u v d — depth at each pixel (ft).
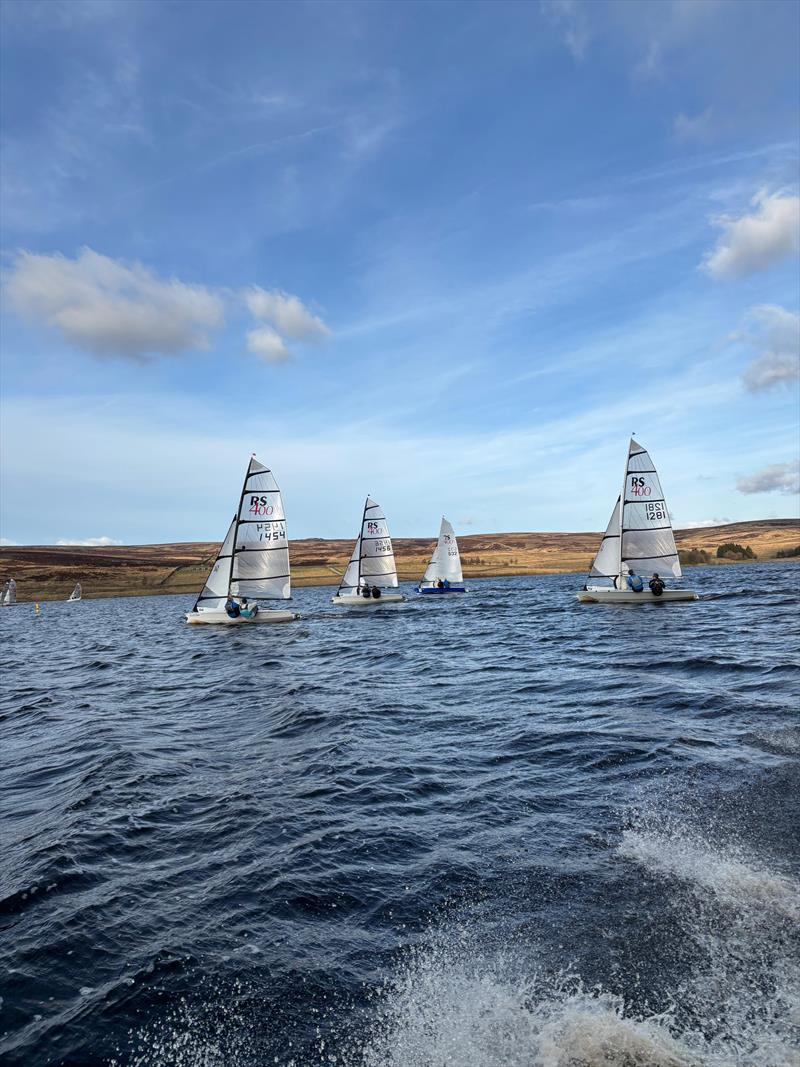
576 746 35.50
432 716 46.62
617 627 102.58
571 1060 12.32
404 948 17.15
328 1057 13.26
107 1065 13.75
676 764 30.55
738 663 58.44
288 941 18.03
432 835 24.84
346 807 28.63
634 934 16.53
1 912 20.83
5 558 639.35
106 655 106.83
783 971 14.47
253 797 30.73
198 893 21.39
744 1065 11.90
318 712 48.98
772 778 27.12
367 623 133.69
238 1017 14.87
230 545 130.82
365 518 187.62
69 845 25.82
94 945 18.49
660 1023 13.19
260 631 122.93
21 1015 15.57
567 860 21.44
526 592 249.75
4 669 96.99
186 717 52.01
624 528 134.51
